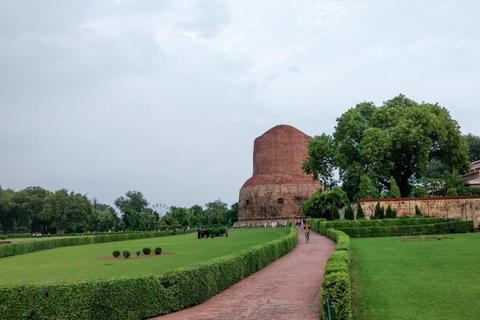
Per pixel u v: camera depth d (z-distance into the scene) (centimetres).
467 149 5822
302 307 1266
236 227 10781
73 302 1190
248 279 1831
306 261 2322
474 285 1386
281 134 11100
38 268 2645
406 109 5616
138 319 1252
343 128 5906
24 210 11306
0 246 3784
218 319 1194
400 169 5919
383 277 1600
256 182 10762
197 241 4922
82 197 11094
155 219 12456
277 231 6284
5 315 1172
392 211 4722
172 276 1357
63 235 9688
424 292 1325
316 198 6269
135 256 3209
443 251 2247
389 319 1076
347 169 5616
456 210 4878
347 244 2014
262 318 1169
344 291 1013
